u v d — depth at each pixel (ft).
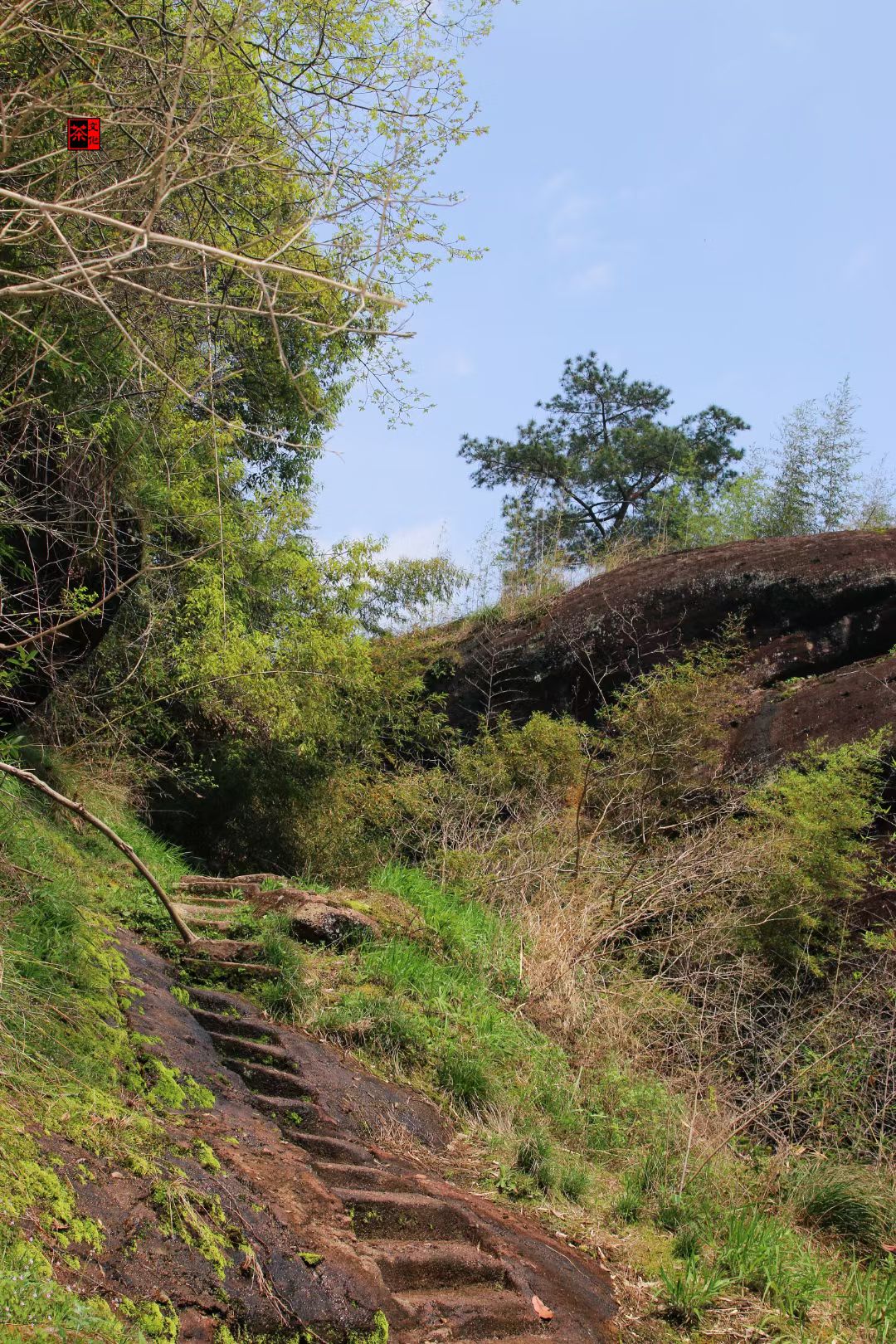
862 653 36.86
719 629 39.40
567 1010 23.82
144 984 17.34
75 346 17.28
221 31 12.44
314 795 37.83
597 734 38.06
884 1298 16.14
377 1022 20.26
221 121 14.88
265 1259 11.16
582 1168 18.58
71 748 24.17
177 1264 10.30
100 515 18.60
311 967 22.02
